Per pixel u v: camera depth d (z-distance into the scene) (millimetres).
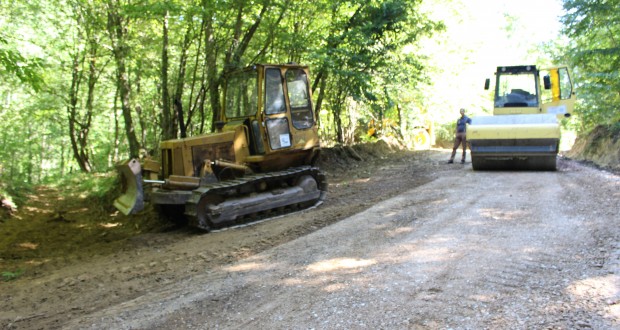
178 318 4223
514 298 3877
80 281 5875
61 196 14914
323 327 3688
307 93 9711
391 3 14484
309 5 12844
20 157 27594
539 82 13141
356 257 5410
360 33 14086
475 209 7207
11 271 6852
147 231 9477
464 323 3506
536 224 6102
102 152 28203
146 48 13055
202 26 11594
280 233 7324
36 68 7793
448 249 5312
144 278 5770
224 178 8945
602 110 15859
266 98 8969
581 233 5559
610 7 13211
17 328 4473
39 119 21828
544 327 3348
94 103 22000
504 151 11523
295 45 12766
